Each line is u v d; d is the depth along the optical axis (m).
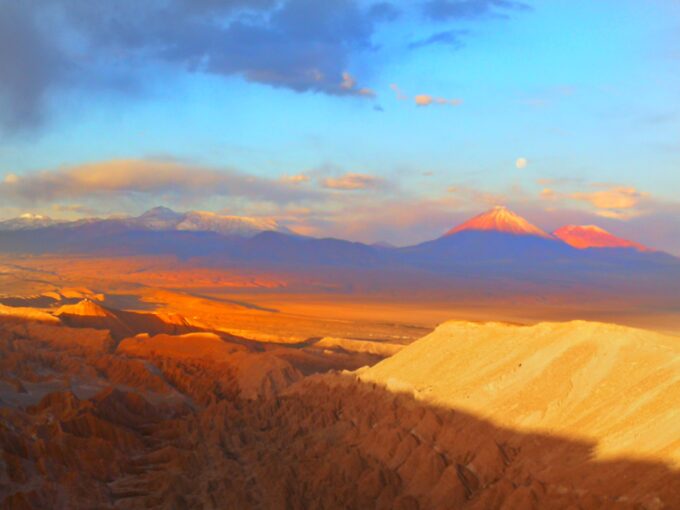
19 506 61.53
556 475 55.81
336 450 71.25
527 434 61.91
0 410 80.56
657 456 52.25
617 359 66.06
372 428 73.94
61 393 90.38
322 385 90.12
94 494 66.75
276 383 104.00
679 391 58.16
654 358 64.25
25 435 74.44
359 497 61.78
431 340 85.88
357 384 84.44
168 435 84.75
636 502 49.47
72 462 71.19
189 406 99.94
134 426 87.88
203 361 121.75
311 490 64.94
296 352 127.44
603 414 60.25
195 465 74.06
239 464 74.00
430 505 59.28
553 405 63.81
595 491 52.19
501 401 67.06
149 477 71.88
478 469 60.94
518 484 57.22
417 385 76.56
